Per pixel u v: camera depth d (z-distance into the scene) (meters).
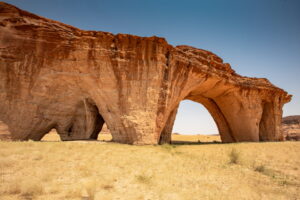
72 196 4.52
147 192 5.12
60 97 18.89
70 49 18.28
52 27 17.86
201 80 24.14
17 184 4.78
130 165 8.30
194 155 12.47
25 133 17.31
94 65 18.66
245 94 29.42
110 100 18.61
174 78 21.05
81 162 8.34
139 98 18.19
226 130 33.41
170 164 8.83
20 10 17.47
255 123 29.33
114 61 18.53
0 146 11.03
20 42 17.30
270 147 17.80
